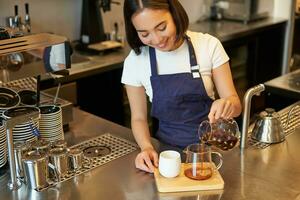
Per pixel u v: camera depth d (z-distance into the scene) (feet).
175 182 4.14
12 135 4.19
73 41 10.74
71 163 4.53
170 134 5.36
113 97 9.43
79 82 8.70
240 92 12.78
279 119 5.24
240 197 3.98
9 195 4.11
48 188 4.22
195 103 5.22
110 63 9.04
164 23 4.50
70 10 10.57
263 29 12.64
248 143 5.10
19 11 9.57
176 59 5.11
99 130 5.65
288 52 13.93
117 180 4.34
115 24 11.11
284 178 4.31
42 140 4.52
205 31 11.81
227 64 5.22
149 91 5.28
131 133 5.54
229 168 4.52
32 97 5.42
